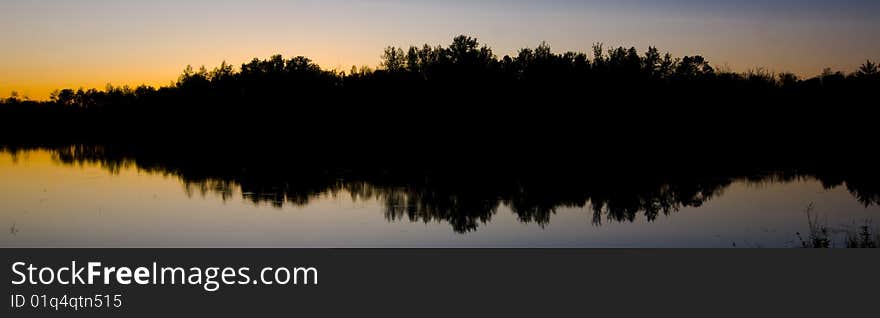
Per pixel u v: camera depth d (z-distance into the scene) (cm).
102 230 1991
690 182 3209
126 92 11406
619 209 2402
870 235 1672
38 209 2383
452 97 6775
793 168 3853
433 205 2506
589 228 2028
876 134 6062
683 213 2291
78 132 11300
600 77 6544
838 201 2511
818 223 2006
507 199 2667
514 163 4297
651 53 6856
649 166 4044
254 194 2817
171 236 1900
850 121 6450
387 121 7069
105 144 7575
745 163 4212
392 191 2917
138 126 10612
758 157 4653
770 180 3272
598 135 6294
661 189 2959
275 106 8019
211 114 8719
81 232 1958
